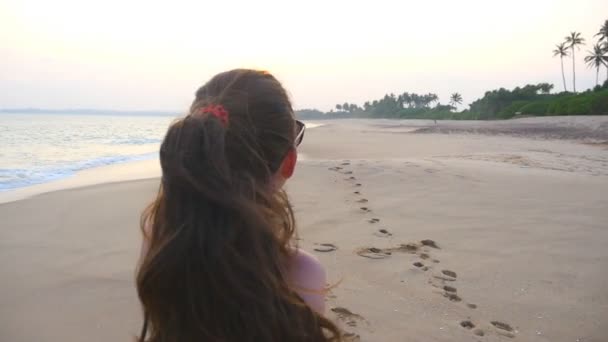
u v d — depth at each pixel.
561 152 14.95
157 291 0.86
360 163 9.35
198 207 0.85
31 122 52.03
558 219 5.21
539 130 31.17
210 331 0.84
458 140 22.84
